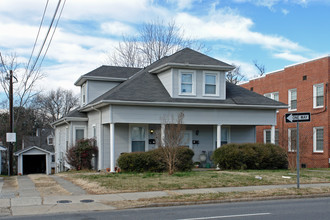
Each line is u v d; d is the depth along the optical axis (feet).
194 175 54.34
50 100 200.13
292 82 93.97
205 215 29.99
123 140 69.97
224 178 51.03
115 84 83.05
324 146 82.94
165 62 69.67
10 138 77.61
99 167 69.67
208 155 75.82
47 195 39.40
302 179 51.47
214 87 70.95
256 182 48.16
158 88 69.72
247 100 72.13
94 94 81.05
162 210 32.65
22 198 37.47
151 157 60.08
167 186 44.24
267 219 28.27
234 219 28.22
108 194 39.91
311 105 87.20
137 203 34.81
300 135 73.97
